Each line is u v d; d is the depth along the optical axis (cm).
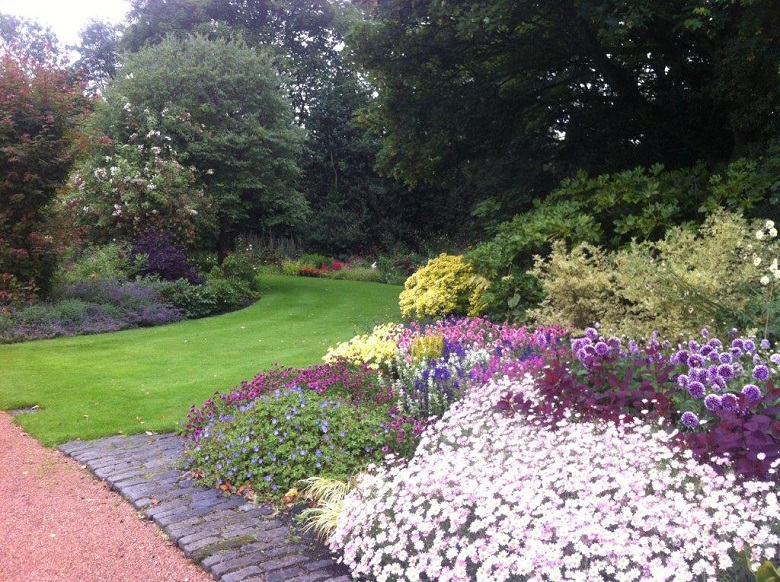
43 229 1185
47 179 1145
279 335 1038
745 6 792
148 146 1648
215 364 812
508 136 1194
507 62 1115
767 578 208
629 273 612
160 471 447
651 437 337
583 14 888
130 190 1500
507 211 1137
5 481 442
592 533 254
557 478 311
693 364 364
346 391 532
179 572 313
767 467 285
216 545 333
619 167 1105
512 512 277
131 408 611
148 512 379
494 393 437
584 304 640
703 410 340
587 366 399
